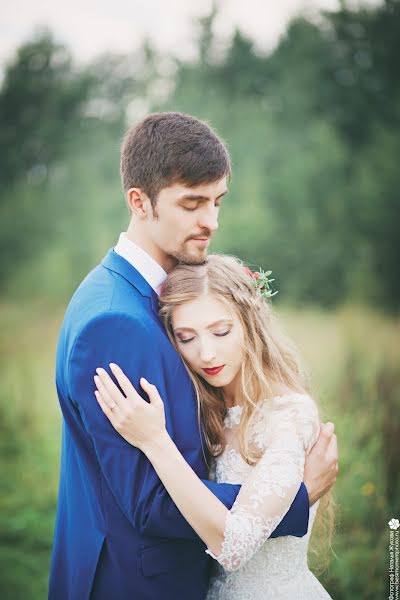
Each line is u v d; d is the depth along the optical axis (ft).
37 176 87.56
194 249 6.97
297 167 70.28
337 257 67.46
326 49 79.97
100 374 6.30
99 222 75.72
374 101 78.28
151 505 6.24
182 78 82.02
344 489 10.94
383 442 11.45
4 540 12.21
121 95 85.81
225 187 6.98
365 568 9.98
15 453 15.19
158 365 6.46
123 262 7.00
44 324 53.06
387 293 62.59
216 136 6.97
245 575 7.00
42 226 80.53
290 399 7.04
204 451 7.25
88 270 74.13
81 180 81.35
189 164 6.63
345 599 9.81
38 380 21.61
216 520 6.02
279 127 76.07
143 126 6.89
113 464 6.36
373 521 10.67
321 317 52.08
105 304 6.57
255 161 71.92
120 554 6.63
